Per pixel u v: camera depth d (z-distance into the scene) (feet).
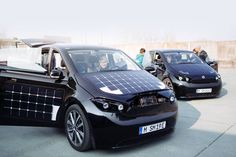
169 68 26.21
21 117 15.75
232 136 15.11
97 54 16.58
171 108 14.10
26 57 16.62
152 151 13.24
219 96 26.63
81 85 13.73
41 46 17.83
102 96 12.79
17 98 15.80
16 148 14.26
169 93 14.23
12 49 17.19
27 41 18.95
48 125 15.08
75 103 13.73
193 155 12.68
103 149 13.70
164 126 13.52
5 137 16.03
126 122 12.39
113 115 12.39
